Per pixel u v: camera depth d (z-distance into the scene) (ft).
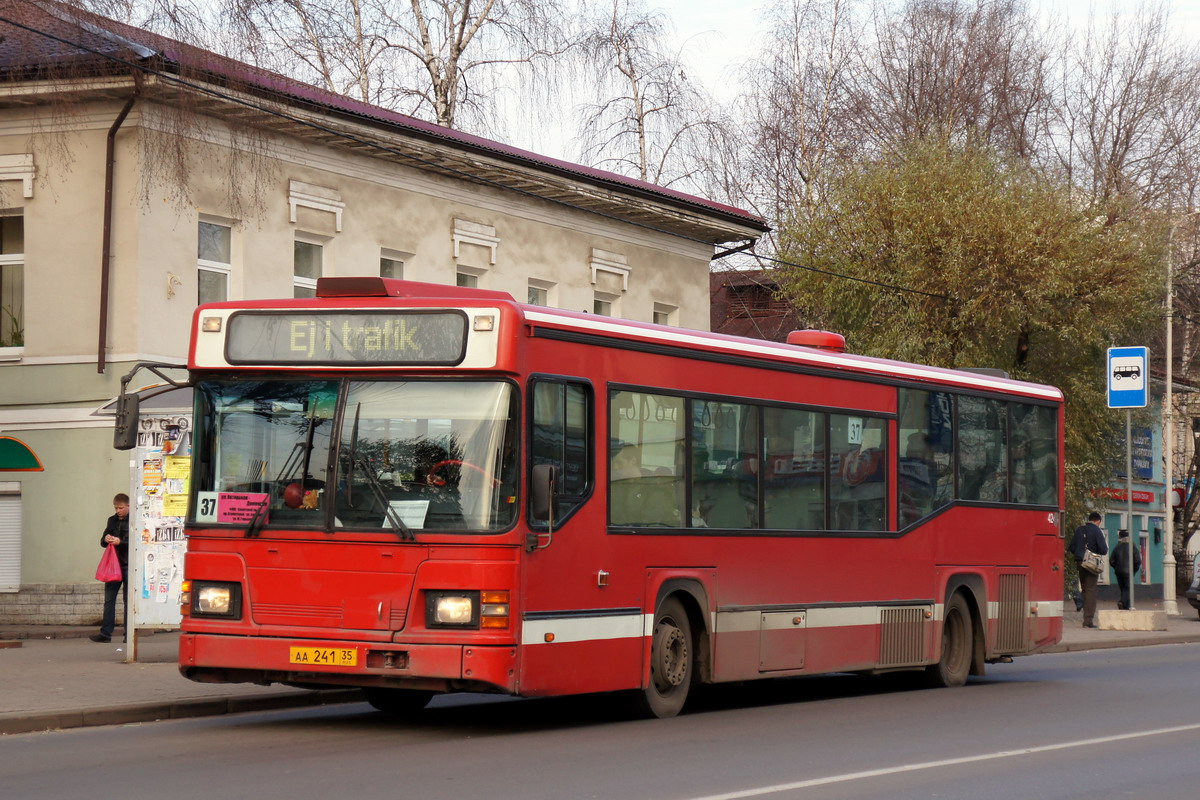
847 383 53.36
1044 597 65.21
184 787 31.27
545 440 40.01
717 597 46.47
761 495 48.70
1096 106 146.61
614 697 46.14
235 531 39.88
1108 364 97.76
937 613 57.82
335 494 39.14
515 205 98.12
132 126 75.05
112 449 75.61
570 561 40.57
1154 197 138.00
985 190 104.06
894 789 32.53
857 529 53.36
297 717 45.39
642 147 136.56
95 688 49.26
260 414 40.37
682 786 32.07
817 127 147.33
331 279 40.91
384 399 39.47
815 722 45.78
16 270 78.33
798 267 109.50
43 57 70.28
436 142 89.45
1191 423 171.22
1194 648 87.30
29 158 76.95
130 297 75.05
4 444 77.87
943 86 147.02
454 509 38.52
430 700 49.01
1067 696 55.62
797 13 150.30
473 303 39.24
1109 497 118.73
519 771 33.96
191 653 39.88
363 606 38.63
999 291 102.01
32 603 76.79
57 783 31.86
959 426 59.93
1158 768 36.58
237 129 76.43
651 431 44.11
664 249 111.86
